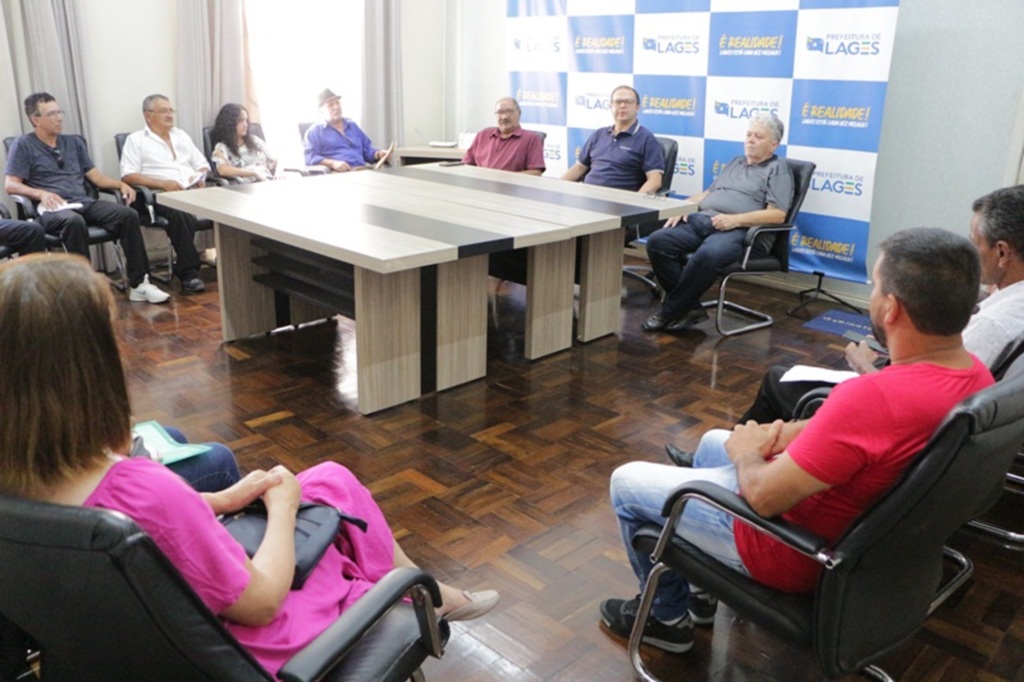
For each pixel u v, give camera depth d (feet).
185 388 10.77
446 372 10.84
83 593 2.99
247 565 3.74
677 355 12.34
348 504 4.94
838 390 4.56
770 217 13.12
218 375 11.22
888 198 14.40
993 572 7.31
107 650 3.23
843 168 14.28
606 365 11.89
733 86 15.35
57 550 2.88
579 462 9.08
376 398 10.13
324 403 10.43
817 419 4.54
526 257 12.24
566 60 17.83
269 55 17.97
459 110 21.24
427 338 10.52
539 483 8.62
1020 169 12.50
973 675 6.04
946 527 4.51
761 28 14.71
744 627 6.54
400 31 19.38
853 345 7.66
